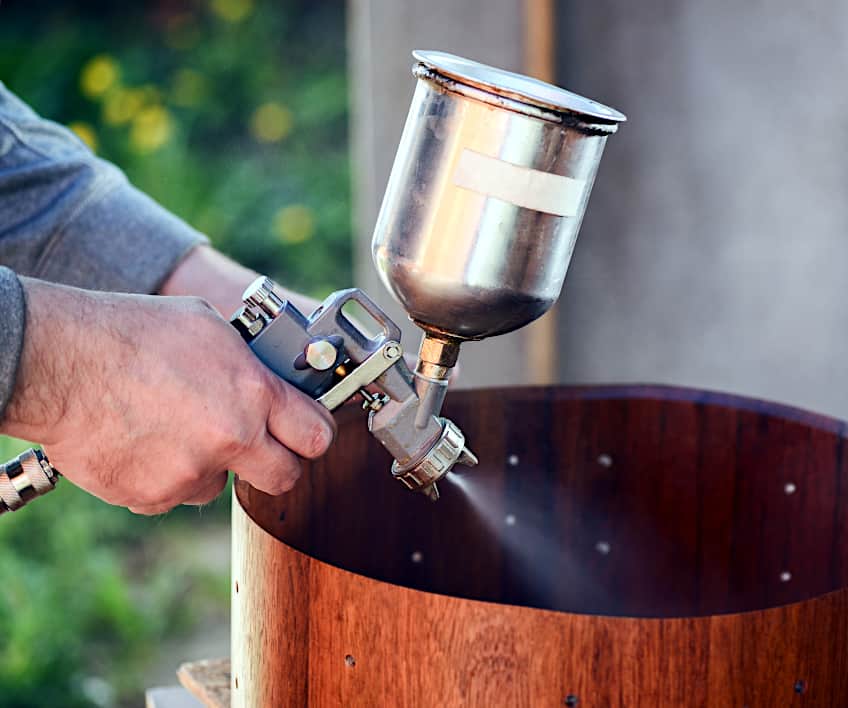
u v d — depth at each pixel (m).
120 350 0.72
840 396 1.44
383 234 0.72
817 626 0.67
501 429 1.03
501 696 0.65
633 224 1.60
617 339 1.65
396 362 0.76
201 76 3.89
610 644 0.64
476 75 0.69
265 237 3.50
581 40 1.59
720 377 1.55
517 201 0.68
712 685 0.65
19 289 0.70
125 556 2.57
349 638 0.69
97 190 1.09
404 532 1.01
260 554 0.74
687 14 1.48
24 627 2.15
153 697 1.05
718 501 1.02
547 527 1.06
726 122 1.48
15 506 0.80
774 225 1.46
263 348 0.78
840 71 1.36
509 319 0.72
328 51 3.99
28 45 3.88
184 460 0.75
